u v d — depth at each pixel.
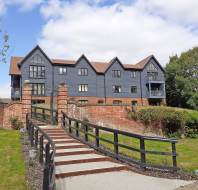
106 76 56.47
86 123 15.41
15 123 22.64
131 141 21.17
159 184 9.84
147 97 59.91
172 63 68.81
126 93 57.84
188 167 13.25
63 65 53.53
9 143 15.65
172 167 11.23
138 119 30.41
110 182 9.96
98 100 55.12
